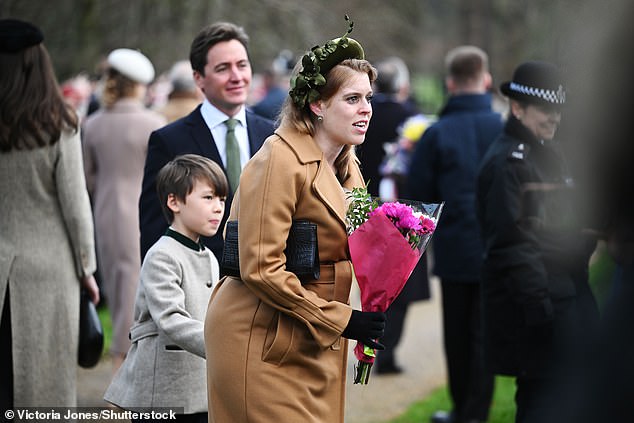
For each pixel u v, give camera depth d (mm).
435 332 13445
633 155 2396
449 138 9320
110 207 10297
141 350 5961
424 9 38875
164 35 23062
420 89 36844
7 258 6793
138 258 10375
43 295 6895
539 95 6895
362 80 4855
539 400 6727
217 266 6215
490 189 7012
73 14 21547
